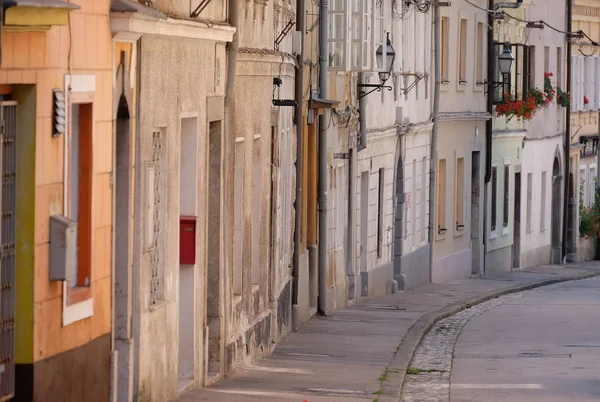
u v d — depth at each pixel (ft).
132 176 68.49
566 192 270.26
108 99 64.28
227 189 90.99
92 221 62.54
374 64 145.48
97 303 63.77
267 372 96.32
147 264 71.36
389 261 181.27
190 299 81.51
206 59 82.99
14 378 55.93
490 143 227.61
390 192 180.75
